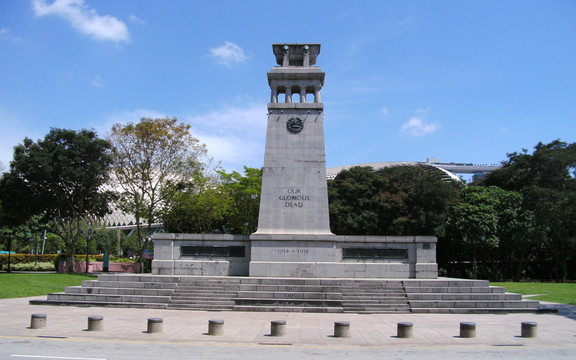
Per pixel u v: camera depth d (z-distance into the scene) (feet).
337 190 213.46
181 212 200.23
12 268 213.66
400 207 201.36
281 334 59.93
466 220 194.80
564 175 210.59
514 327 69.41
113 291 93.91
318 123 116.98
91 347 50.90
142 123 173.47
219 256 112.37
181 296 91.40
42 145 182.09
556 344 56.13
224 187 205.87
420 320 76.69
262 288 94.02
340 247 112.16
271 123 116.88
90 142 181.88
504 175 236.43
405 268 111.45
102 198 197.26
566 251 217.15
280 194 113.09
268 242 109.29
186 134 180.24
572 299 113.29
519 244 202.90
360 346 54.08
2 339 55.47
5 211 181.27
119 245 383.86
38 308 86.28
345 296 91.25
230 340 56.70
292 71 120.37
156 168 185.57
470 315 83.87
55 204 182.50
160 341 55.26
